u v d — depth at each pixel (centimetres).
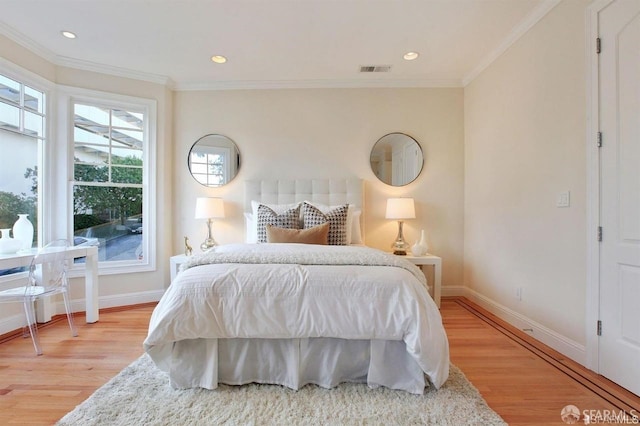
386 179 375
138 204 352
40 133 301
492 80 311
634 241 171
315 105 376
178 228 375
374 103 375
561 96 220
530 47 253
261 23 257
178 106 376
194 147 375
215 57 313
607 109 185
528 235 256
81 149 324
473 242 350
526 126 259
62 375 188
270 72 348
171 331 158
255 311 161
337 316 161
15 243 242
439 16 248
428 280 375
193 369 167
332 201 368
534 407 158
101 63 323
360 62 325
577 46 206
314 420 144
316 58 316
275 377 172
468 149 362
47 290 233
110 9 238
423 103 374
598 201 190
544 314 236
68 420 145
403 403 157
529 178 255
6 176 271
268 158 377
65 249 257
